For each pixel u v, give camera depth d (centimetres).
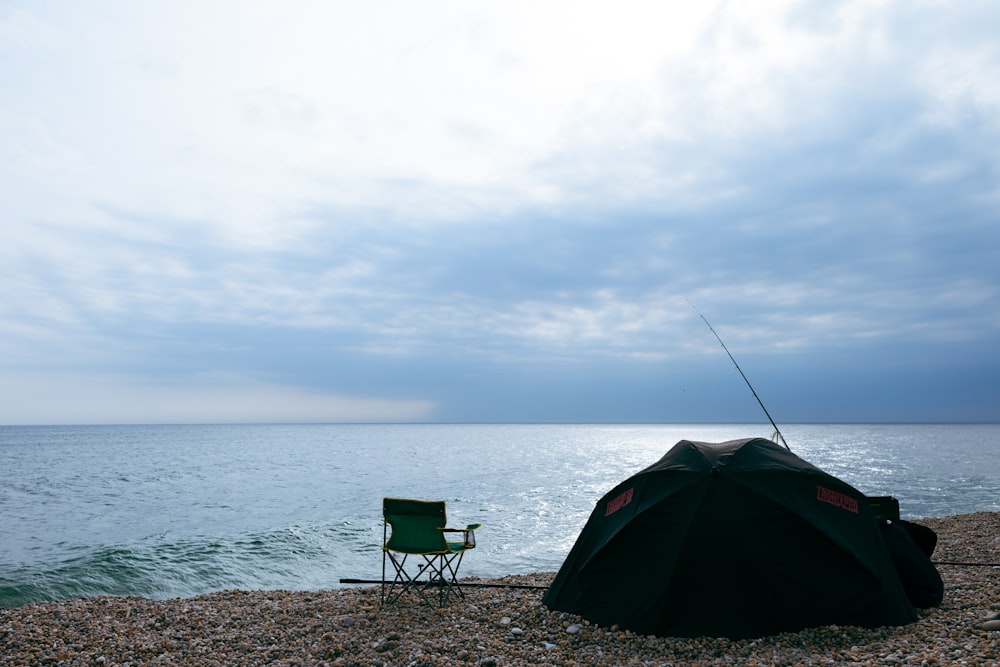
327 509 2253
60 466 4859
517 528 1839
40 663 622
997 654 504
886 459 5312
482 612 773
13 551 1523
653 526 671
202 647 669
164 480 3531
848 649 564
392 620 749
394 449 7956
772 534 638
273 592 986
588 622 691
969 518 1697
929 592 711
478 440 12288
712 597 633
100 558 1395
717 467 670
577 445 9531
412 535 820
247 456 6281
